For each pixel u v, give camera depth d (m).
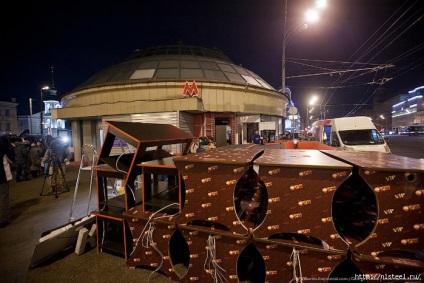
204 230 2.52
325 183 2.04
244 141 16.11
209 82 13.47
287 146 7.96
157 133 3.72
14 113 46.28
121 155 3.50
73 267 3.07
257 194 3.22
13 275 2.93
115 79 14.98
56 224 4.58
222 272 2.46
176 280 2.76
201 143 10.38
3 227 4.46
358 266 1.95
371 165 1.96
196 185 2.53
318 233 2.05
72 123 15.52
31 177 10.23
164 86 12.98
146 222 2.94
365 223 2.35
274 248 2.25
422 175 1.81
